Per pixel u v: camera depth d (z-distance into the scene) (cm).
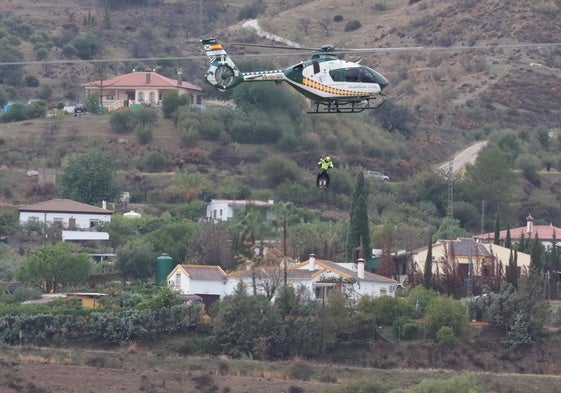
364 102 16950
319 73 16712
